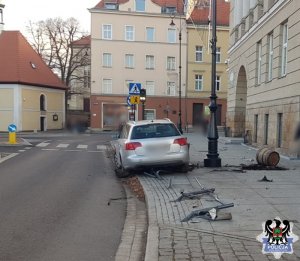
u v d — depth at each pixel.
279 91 19.20
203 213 7.21
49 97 54.19
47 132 50.28
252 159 16.61
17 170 14.31
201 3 40.25
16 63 50.47
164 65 57.03
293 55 17.33
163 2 58.09
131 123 12.91
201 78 58.38
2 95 49.38
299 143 13.57
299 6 16.66
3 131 49.38
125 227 7.06
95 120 55.72
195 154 19.11
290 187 9.82
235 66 29.92
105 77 55.91
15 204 8.80
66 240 6.31
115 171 13.51
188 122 57.94
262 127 22.28
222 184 10.30
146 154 12.01
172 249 5.49
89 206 8.68
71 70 63.59
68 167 15.28
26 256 5.59
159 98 57.09
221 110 59.00
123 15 55.81
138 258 5.51
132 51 56.34
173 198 8.69
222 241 5.80
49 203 8.92
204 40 50.12
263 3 22.59
